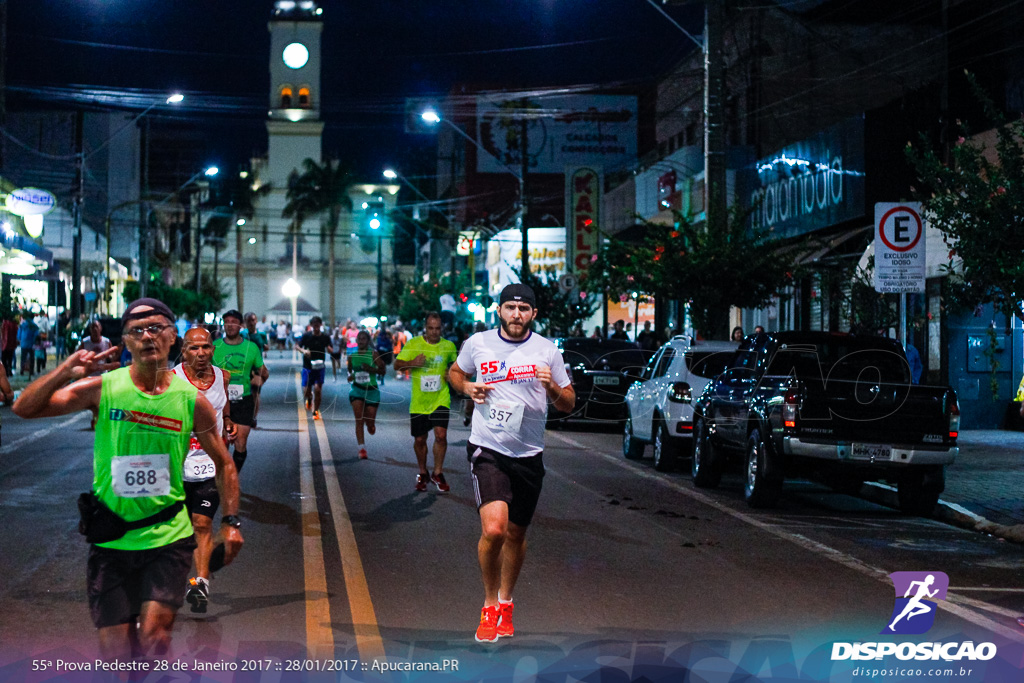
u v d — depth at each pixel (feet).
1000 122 36.42
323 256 350.02
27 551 28.60
